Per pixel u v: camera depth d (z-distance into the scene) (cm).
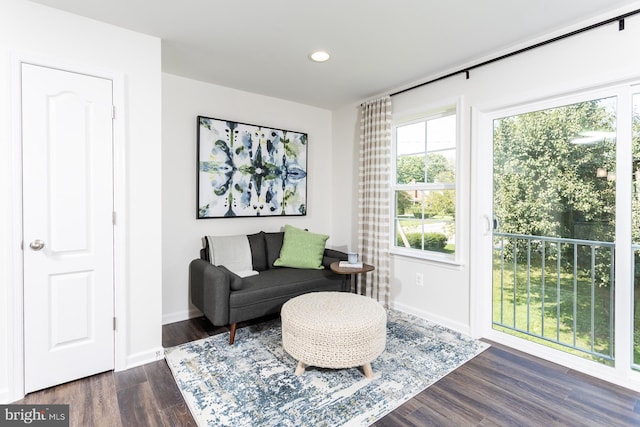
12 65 183
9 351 185
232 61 274
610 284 213
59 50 197
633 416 175
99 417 173
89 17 206
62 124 198
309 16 206
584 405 184
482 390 198
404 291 336
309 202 405
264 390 197
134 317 227
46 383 197
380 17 206
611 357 214
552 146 237
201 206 322
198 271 288
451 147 305
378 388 200
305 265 333
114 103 216
